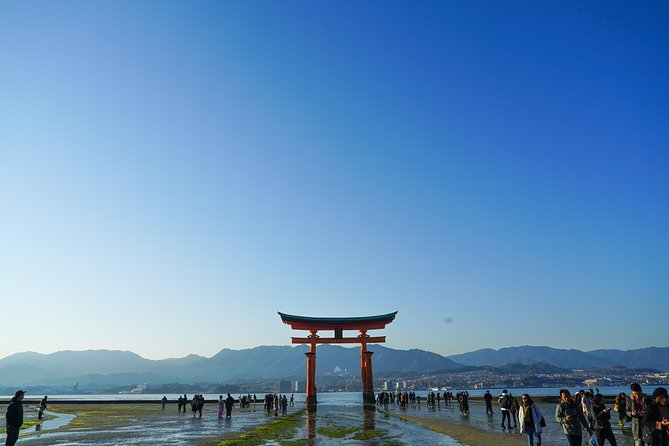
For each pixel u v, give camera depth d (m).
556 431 25.27
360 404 81.31
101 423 36.75
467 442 21.70
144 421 39.09
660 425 10.84
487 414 40.84
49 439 24.72
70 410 59.47
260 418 42.72
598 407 15.11
